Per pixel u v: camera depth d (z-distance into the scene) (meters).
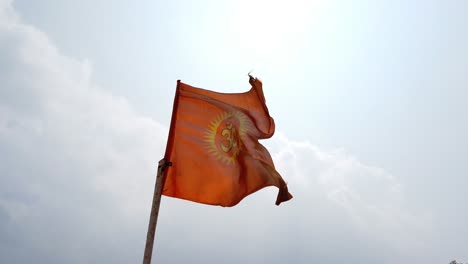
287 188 17.75
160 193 16.88
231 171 17.75
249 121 19.02
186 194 17.33
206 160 17.72
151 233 16.09
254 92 19.66
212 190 17.47
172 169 17.53
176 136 17.94
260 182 18.02
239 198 17.62
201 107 18.58
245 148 18.20
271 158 18.64
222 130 18.38
